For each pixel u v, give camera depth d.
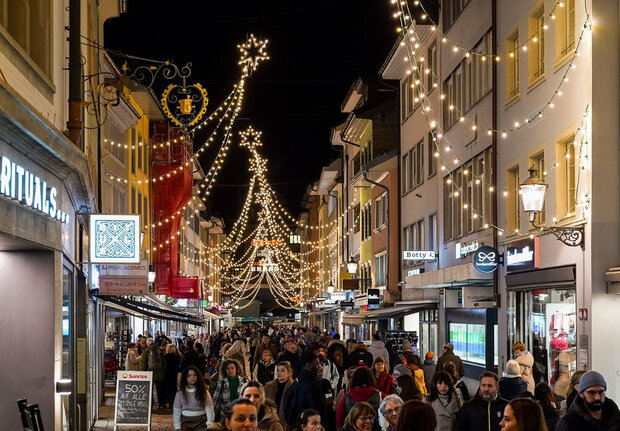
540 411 7.77
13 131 10.28
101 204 28.55
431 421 8.42
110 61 31.22
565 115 21.33
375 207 49.59
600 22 19.72
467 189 31.12
